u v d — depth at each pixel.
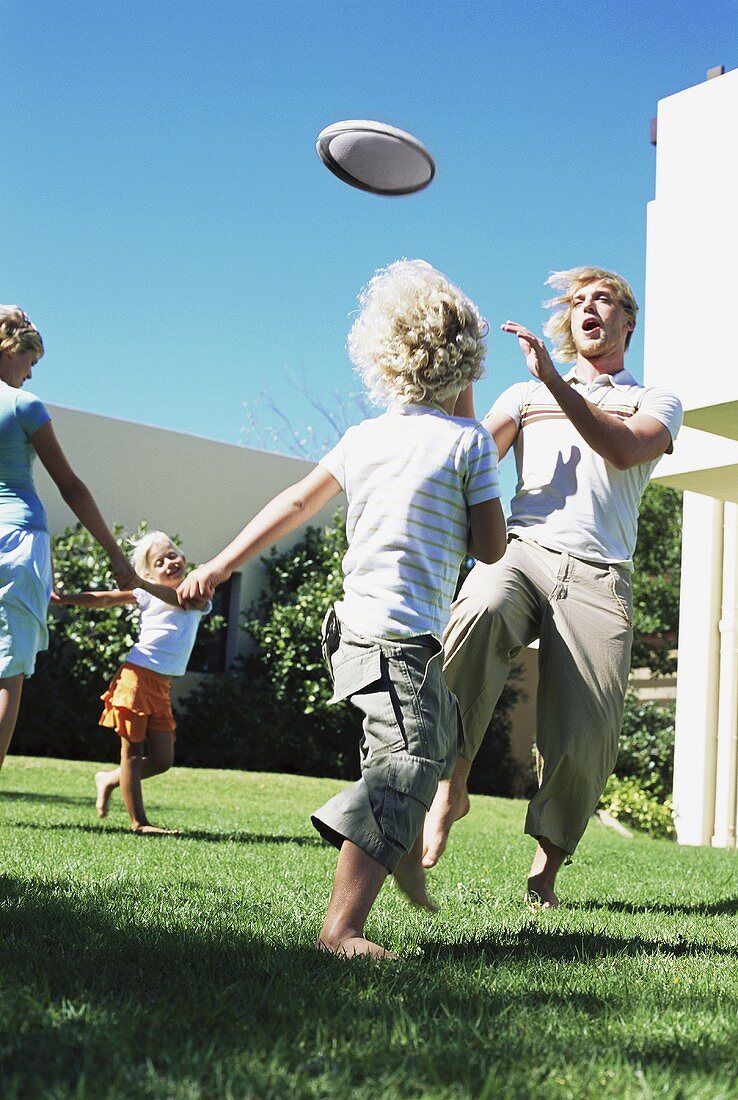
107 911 2.91
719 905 4.19
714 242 6.97
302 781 11.52
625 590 3.81
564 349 4.09
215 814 7.88
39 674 12.82
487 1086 1.47
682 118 7.33
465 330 2.78
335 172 3.36
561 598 3.76
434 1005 2.03
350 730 14.75
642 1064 1.68
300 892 3.67
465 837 7.43
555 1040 1.80
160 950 2.36
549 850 3.84
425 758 2.56
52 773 10.09
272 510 2.88
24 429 4.35
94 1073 1.46
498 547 2.74
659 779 13.98
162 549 6.06
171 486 14.78
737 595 9.80
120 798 8.71
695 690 9.96
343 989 2.06
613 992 2.24
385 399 2.82
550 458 3.91
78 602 5.96
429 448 2.70
